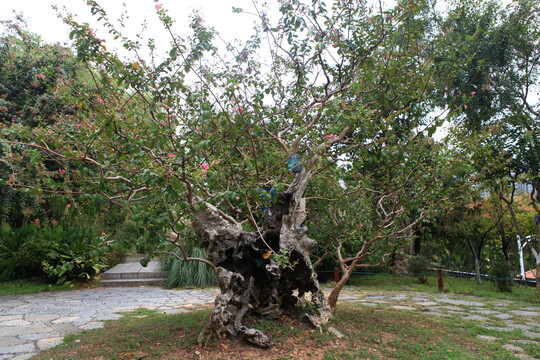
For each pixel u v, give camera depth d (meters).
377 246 5.90
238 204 5.23
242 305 4.36
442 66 5.87
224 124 3.93
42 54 11.15
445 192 5.59
